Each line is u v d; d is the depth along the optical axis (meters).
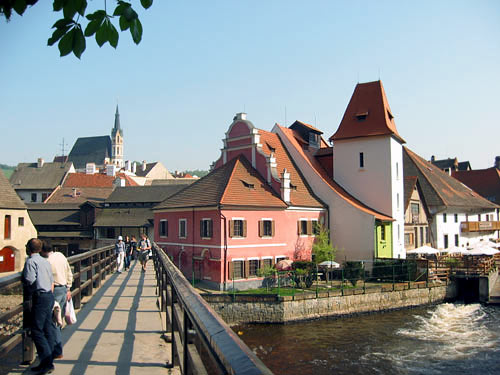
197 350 4.26
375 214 39.84
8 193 45.22
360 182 43.44
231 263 32.31
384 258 38.41
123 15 3.19
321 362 21.64
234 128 41.03
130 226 55.38
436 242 51.97
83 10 3.18
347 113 45.38
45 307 6.64
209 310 3.38
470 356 22.33
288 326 28.56
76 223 58.31
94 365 6.89
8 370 6.67
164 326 9.77
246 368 1.99
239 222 33.38
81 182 87.12
